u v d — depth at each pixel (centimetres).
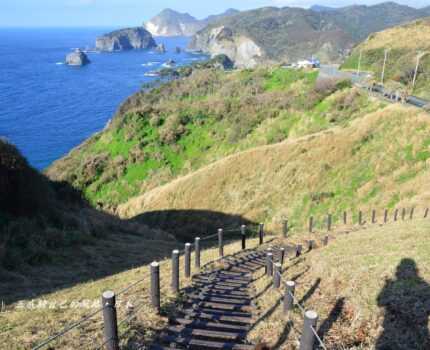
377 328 600
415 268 804
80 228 1658
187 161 4694
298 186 2686
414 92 4025
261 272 1027
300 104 4416
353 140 2719
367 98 3616
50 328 621
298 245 1242
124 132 5391
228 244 1723
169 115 5550
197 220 2986
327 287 804
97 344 556
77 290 912
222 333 608
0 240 1195
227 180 3139
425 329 579
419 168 2147
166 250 1667
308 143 2970
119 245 1605
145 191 4450
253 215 2691
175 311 698
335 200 2344
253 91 5953
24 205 1490
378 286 739
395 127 2580
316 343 563
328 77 4644
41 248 1248
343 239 1275
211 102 5606
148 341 576
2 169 1430
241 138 4562
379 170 2320
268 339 598
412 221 1407
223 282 933
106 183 4762
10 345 558
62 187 2512
